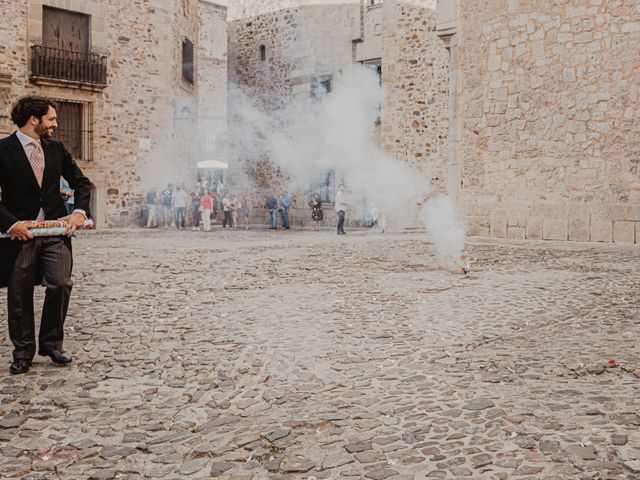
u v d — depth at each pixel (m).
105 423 3.09
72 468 2.59
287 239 16.16
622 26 11.85
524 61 13.01
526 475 2.36
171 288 7.28
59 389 3.61
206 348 4.52
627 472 2.36
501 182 13.45
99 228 20.34
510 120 13.26
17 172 3.85
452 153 14.18
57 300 4.07
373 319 5.45
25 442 2.85
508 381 3.57
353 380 3.70
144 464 2.61
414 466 2.49
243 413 3.18
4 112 18.02
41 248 4.01
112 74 20.44
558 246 11.79
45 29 19.02
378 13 21.56
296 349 4.45
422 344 4.52
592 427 2.80
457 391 3.41
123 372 3.95
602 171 12.19
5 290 7.20
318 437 2.83
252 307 6.08
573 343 4.44
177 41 22.88
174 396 3.49
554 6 12.59
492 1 13.34
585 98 12.33
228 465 2.57
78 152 19.97
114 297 6.66
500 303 6.08
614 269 8.43
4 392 3.54
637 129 11.79
